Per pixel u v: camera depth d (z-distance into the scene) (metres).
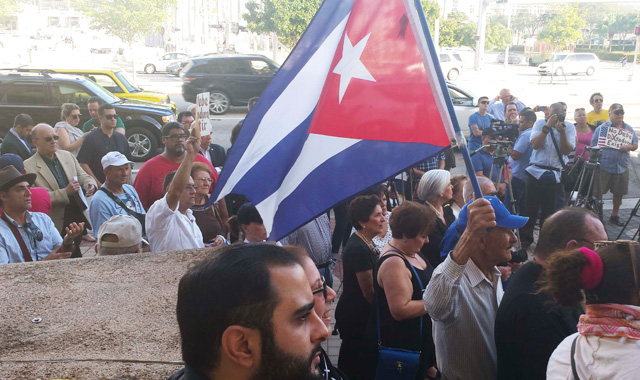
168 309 2.78
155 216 4.12
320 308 1.92
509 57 56.88
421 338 3.37
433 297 2.61
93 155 7.85
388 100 2.66
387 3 2.66
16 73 13.18
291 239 4.57
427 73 2.50
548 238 2.46
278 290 1.16
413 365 3.13
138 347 2.43
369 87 2.70
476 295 2.73
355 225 3.92
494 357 2.75
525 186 7.73
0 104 12.95
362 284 3.68
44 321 2.66
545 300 2.27
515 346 2.38
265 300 1.14
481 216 2.43
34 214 4.42
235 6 55.38
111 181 5.12
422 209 3.33
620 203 9.09
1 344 2.47
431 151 2.54
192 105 20.94
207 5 54.34
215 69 19.92
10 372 2.24
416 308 3.16
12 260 4.11
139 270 3.26
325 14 2.79
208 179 5.00
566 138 7.45
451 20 49.06
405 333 3.29
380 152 2.66
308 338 1.20
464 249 2.50
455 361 2.77
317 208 2.80
